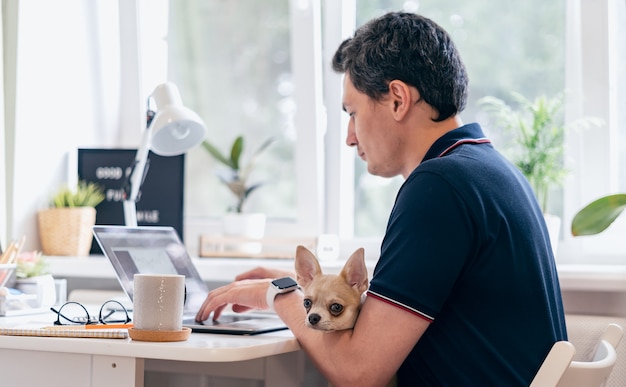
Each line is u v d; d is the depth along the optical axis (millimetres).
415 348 1189
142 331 1100
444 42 1291
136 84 2506
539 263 1203
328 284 1167
